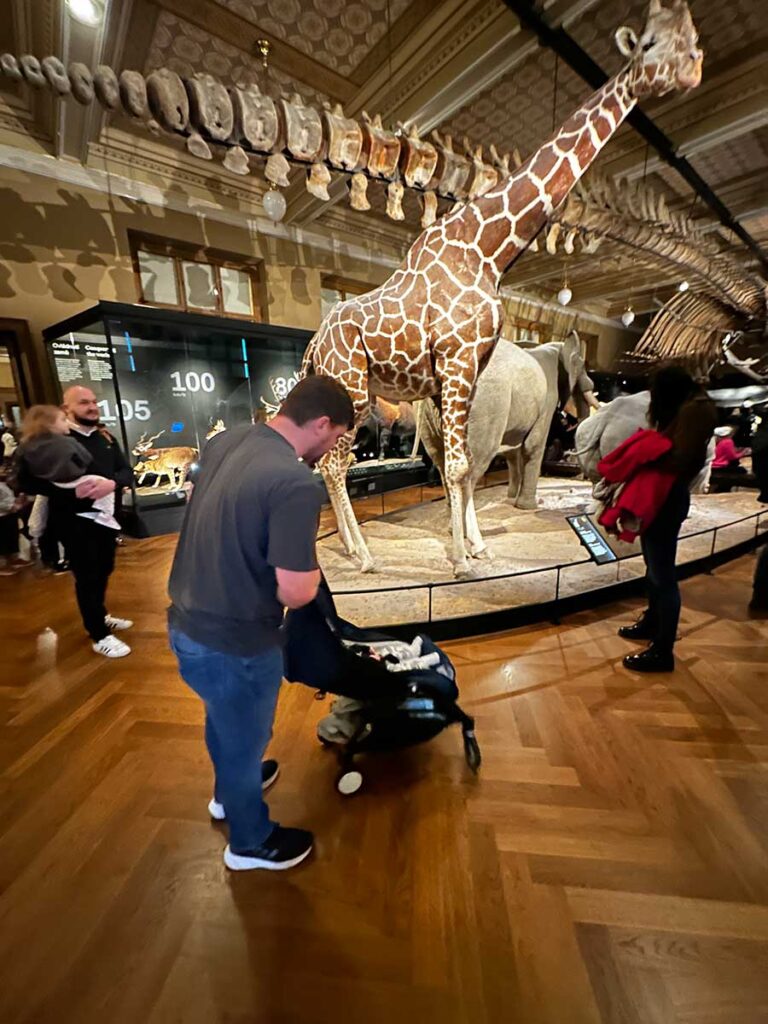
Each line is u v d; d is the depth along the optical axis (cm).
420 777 161
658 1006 97
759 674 218
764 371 938
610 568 328
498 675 219
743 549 379
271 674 110
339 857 132
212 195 644
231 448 107
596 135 254
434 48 415
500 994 100
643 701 199
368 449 795
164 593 341
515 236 268
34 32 395
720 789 154
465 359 272
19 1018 96
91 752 176
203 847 136
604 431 447
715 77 475
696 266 582
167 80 232
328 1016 97
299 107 256
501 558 349
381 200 733
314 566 97
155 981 103
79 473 223
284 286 736
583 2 342
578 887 122
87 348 497
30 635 274
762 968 103
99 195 555
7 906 119
